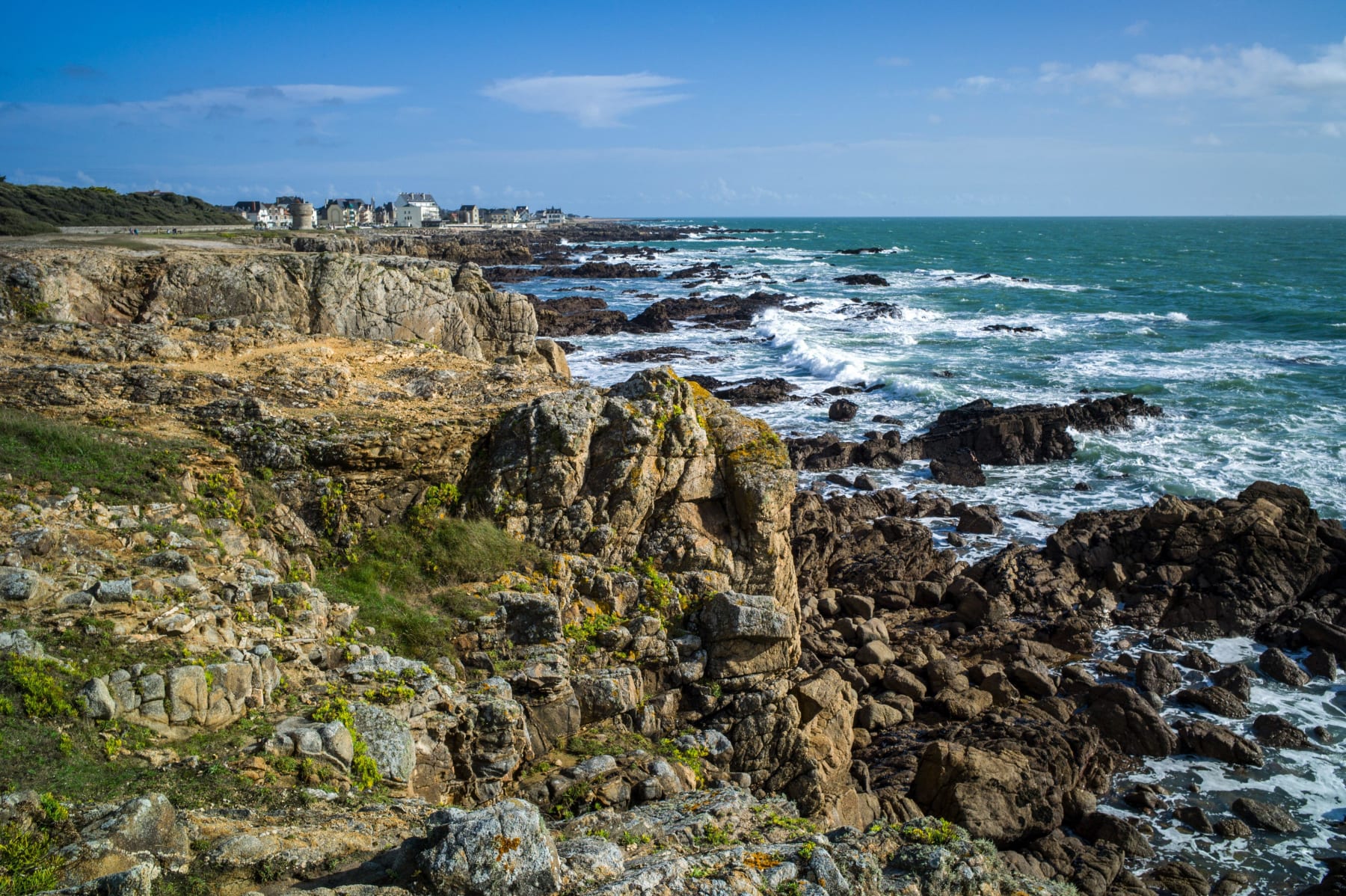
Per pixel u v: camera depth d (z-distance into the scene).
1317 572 21.84
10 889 5.04
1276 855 13.68
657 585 12.11
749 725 11.54
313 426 12.45
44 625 7.63
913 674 18.00
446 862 5.48
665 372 13.64
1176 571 22.02
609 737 10.63
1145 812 14.60
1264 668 18.94
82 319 17.47
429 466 12.50
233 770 7.02
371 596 11.08
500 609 11.05
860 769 13.90
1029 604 21.30
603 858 6.25
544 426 12.72
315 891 5.41
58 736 6.64
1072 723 16.58
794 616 13.63
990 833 13.00
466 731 9.09
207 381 13.60
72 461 10.78
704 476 13.10
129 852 5.53
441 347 18.81
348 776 7.53
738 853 6.81
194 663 7.68
